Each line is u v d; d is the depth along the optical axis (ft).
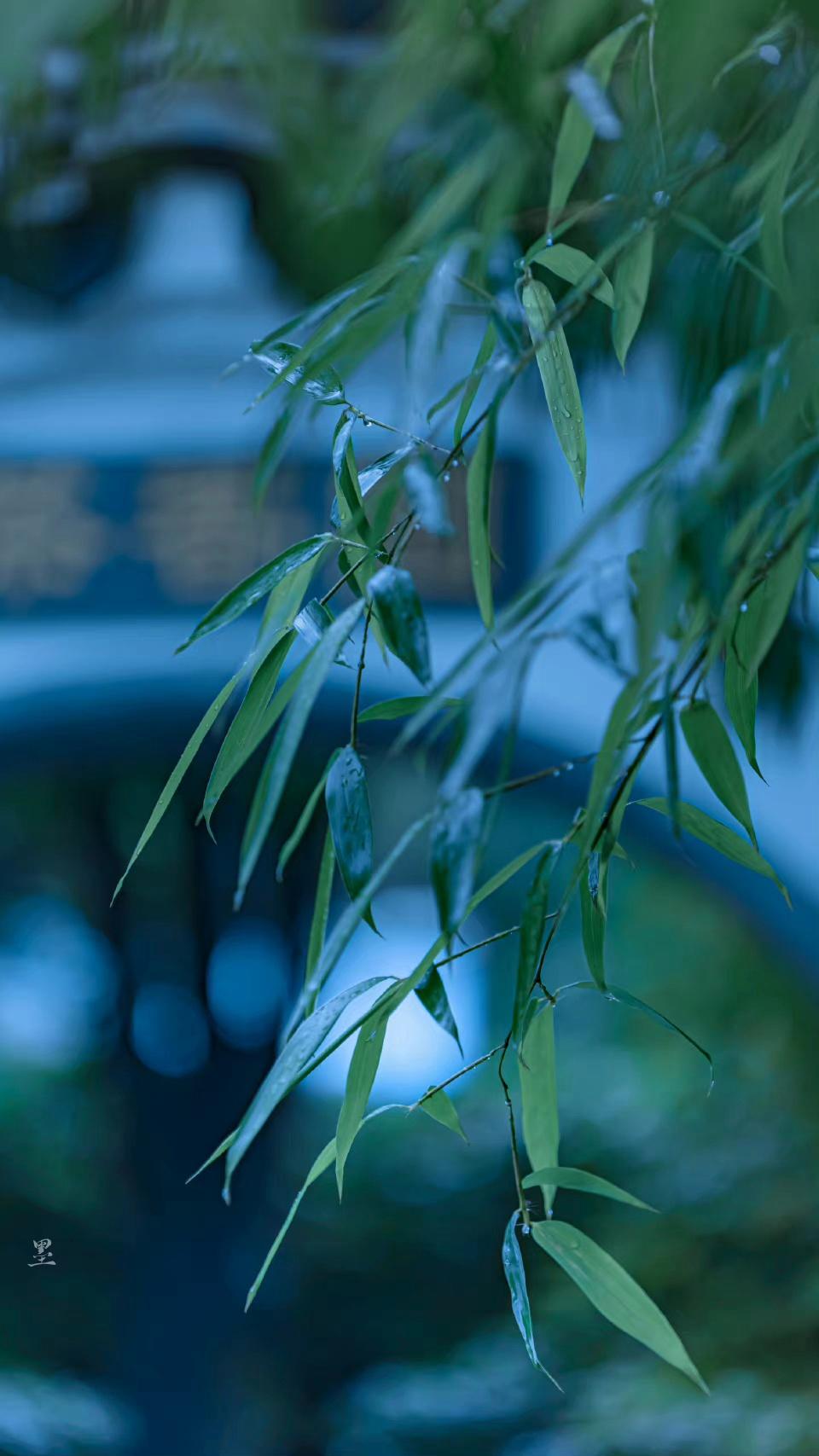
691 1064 34.71
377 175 5.78
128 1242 30.25
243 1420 31.48
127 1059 28.68
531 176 5.64
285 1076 4.63
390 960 29.78
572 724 16.81
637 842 16.96
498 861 35.83
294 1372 34.83
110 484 17.47
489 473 4.63
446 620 16.30
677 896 34.55
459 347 13.57
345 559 4.88
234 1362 29.48
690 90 4.79
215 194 14.17
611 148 5.74
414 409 4.72
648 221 4.85
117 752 18.51
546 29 4.98
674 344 5.77
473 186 5.02
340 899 28.89
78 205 12.85
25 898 39.55
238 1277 28.78
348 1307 36.60
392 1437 31.09
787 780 15.67
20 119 5.00
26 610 17.80
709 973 35.50
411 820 28.40
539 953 4.83
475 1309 37.22
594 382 7.37
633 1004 4.95
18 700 17.88
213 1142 28.76
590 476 15.12
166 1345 28.58
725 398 4.41
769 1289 27.25
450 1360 34.88
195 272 16.02
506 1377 31.30
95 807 28.02
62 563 17.67
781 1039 32.86
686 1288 28.14
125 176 12.96
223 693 4.72
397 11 5.25
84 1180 36.19
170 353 16.90
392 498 4.67
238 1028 28.66
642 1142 33.99
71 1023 41.39
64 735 18.10
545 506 15.70
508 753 4.24
